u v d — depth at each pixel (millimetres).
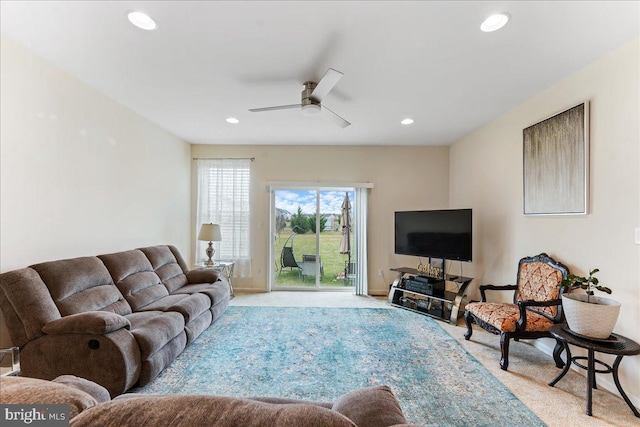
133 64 2428
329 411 601
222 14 1801
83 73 2582
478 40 2057
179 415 574
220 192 5086
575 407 1991
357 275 5012
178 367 2486
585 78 2406
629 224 2059
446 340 3092
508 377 2371
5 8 1743
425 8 1736
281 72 2539
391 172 5133
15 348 1819
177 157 4617
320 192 5277
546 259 2719
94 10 1771
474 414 1915
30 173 2271
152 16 1825
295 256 5289
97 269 2539
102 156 3020
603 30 1925
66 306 2125
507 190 3469
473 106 3295
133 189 3531
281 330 3318
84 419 568
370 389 1138
